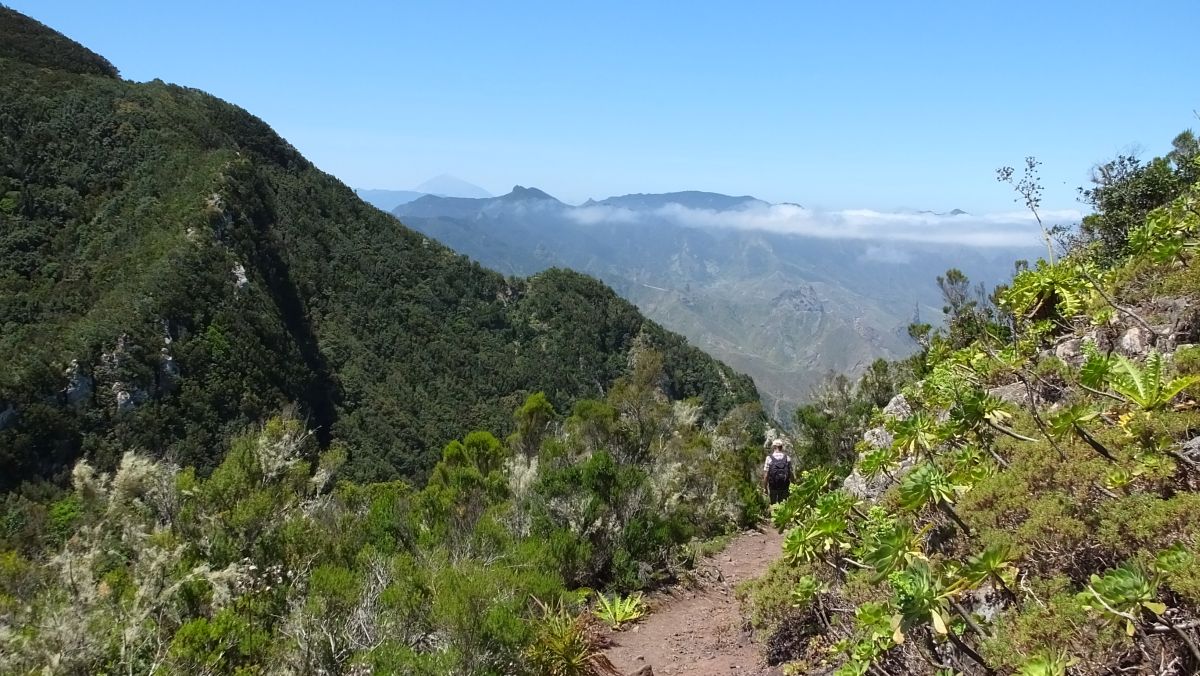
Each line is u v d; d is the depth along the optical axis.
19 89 62.62
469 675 4.25
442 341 69.44
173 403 39.38
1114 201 8.05
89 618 4.39
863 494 5.58
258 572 5.73
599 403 12.12
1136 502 2.57
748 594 5.89
